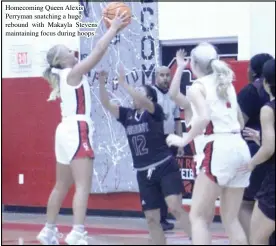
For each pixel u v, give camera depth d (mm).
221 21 11570
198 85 7578
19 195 13109
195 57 7770
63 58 9117
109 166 12242
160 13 11930
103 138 12250
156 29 11891
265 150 7363
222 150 7449
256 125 8422
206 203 7520
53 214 9234
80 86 8945
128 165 12102
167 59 12102
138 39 11977
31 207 13055
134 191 12109
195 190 7570
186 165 11594
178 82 8750
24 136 13031
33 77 12906
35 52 12891
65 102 8969
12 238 10133
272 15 11203
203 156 7547
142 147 8555
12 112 13117
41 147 12906
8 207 13242
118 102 12039
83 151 8836
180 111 11469
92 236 10336
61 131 8930
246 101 8320
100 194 12422
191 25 11781
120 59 12086
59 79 9109
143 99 8516
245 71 11141
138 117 8578
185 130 11422
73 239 8773
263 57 8406
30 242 9680
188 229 8523
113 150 12188
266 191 7504
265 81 7738
